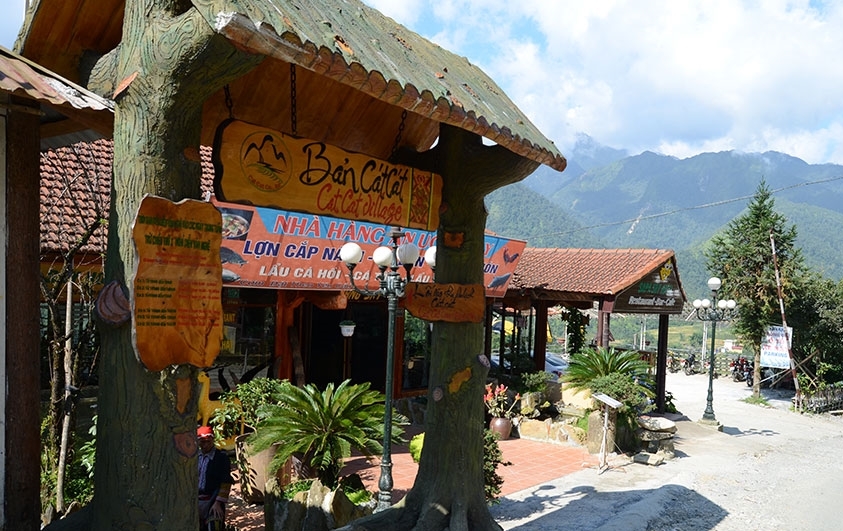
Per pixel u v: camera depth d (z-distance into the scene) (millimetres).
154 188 3643
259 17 3393
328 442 7371
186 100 3688
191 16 3465
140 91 3650
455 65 6719
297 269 10445
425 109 4461
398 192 6109
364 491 7816
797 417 19297
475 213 6609
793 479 11281
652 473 10805
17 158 4207
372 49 4555
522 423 13352
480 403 6598
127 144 3676
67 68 4566
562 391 14250
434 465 6441
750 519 8867
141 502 3594
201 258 3781
